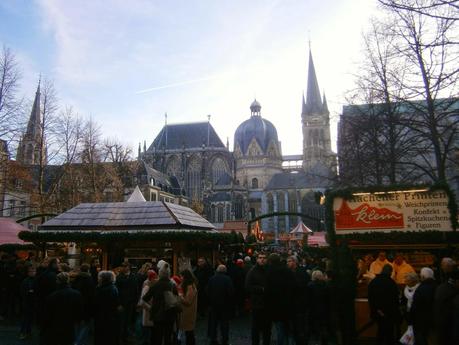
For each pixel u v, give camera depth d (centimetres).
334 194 1357
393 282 1145
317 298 1283
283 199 12781
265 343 1144
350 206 1341
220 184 13100
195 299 1210
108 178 5947
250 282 1175
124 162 7262
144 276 1552
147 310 1143
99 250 2141
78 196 5178
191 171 13750
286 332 1142
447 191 1264
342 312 1276
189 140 14425
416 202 1295
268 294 1145
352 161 2812
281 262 1180
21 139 3884
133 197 3073
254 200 13762
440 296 907
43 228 2188
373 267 1470
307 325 1255
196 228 2359
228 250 2822
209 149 13700
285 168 16788
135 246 2094
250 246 3017
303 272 1345
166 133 14875
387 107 2417
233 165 13650
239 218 12581
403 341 1120
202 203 12562
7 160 3769
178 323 1229
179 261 2056
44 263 1447
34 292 1377
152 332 1060
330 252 1335
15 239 2475
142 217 2233
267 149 14562
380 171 2619
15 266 1905
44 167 4466
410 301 1108
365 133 2755
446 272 942
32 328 1664
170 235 1898
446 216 1263
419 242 1277
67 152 4738
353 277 1295
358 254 1535
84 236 1912
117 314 1051
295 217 12512
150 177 11025
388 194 1315
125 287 1407
